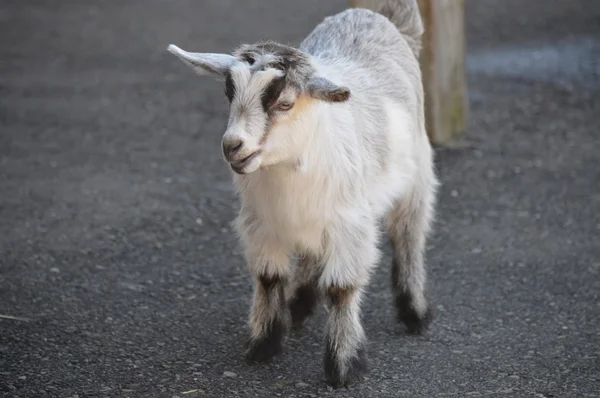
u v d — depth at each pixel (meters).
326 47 10.80
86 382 9.57
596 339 10.74
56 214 14.48
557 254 13.19
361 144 9.84
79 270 12.48
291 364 10.12
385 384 9.72
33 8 30.27
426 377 9.88
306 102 8.75
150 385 9.56
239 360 10.19
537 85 21.38
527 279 12.41
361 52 10.79
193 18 28.61
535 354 10.40
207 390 9.51
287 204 9.29
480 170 16.41
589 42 24.86
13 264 12.61
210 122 19.22
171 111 19.89
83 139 18.11
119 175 16.23
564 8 28.69
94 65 23.52
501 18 27.69
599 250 13.31
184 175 16.28
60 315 11.15
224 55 9.18
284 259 9.95
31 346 10.33
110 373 9.80
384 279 12.38
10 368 9.80
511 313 11.45
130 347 10.41
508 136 18.11
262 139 8.52
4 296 11.62
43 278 12.20
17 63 23.56
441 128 17.44
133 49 25.03
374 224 9.92
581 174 16.22
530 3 29.52
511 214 14.63
